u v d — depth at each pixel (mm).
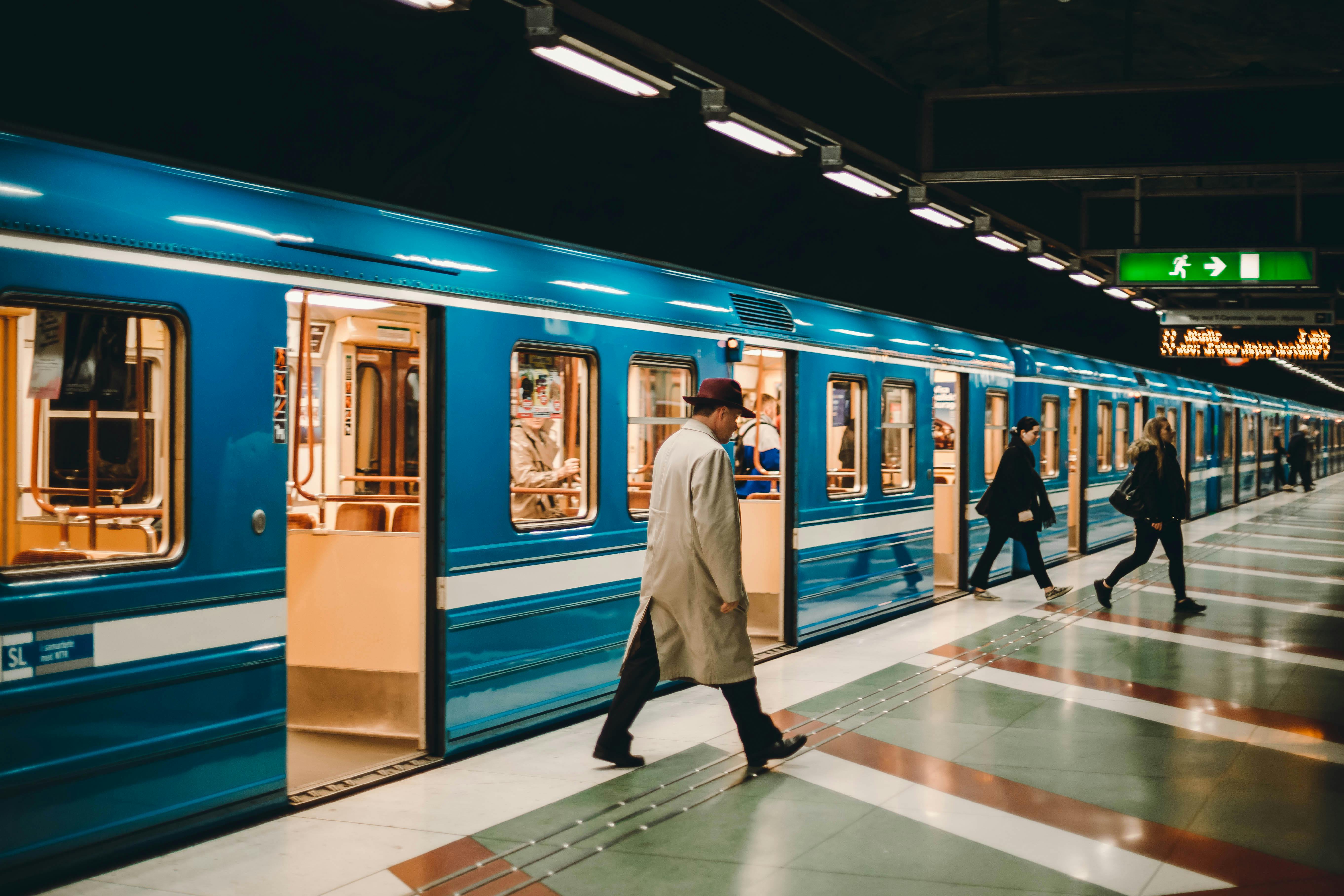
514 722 5355
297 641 5684
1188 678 6922
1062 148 7969
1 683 3342
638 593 6246
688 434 4816
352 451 7441
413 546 5480
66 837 3518
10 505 3906
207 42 5355
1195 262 10695
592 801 4488
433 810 4367
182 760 3873
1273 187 11352
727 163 9008
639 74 5344
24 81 4871
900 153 7957
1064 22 8453
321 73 5926
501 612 5254
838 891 3598
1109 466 15547
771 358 9000
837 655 7605
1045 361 12953
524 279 5414
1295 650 7844
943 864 3834
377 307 6641
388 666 5523
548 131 7426
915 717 5891
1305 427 30453
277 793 4242
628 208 8703
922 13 8242
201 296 3922
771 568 8180
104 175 3676
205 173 4090
